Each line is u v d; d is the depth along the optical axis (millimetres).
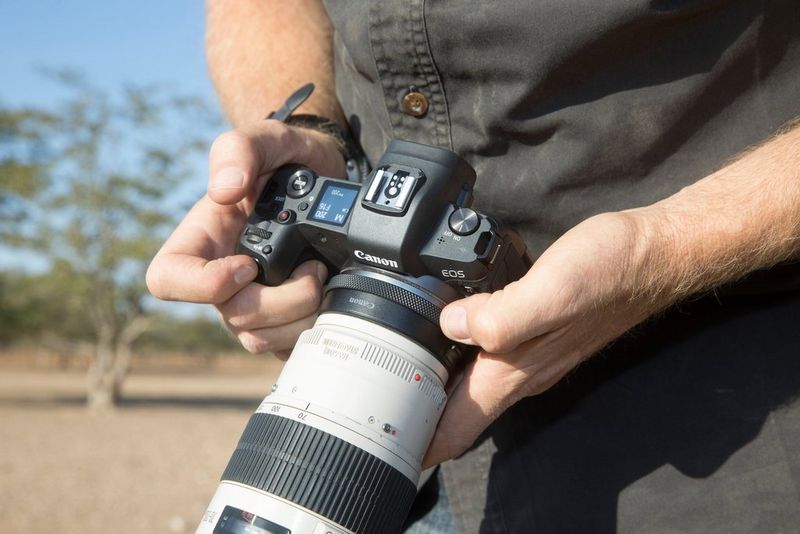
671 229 1057
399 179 1168
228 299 1233
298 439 1052
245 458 1083
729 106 1175
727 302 1214
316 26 1681
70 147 22672
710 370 1206
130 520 8531
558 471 1284
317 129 1471
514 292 1022
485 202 1297
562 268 1010
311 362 1111
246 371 58312
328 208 1250
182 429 18359
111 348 24922
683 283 1080
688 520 1185
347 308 1146
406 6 1225
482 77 1218
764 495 1148
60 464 12086
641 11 1105
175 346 49375
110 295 24344
